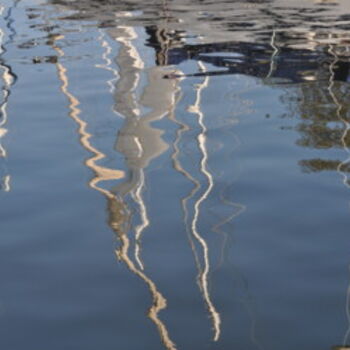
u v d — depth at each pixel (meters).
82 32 14.29
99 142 7.72
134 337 4.10
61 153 7.43
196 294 4.56
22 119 8.75
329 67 10.59
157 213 5.86
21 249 5.34
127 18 15.60
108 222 5.74
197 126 8.12
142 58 11.82
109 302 4.51
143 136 7.87
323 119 8.11
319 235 5.33
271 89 9.57
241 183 6.39
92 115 8.78
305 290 4.56
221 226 5.57
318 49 11.79
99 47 12.81
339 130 7.68
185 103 9.11
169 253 5.17
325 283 4.63
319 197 6.00
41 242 5.45
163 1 17.67
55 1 18.81
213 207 5.93
